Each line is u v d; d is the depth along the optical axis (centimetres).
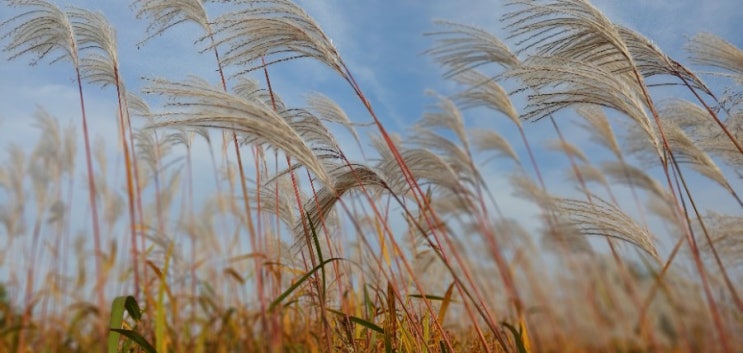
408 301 152
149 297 158
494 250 138
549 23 141
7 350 172
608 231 144
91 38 178
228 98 121
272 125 124
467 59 150
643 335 126
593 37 142
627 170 150
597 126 170
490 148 177
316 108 172
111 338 127
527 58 141
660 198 144
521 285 149
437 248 142
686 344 124
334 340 161
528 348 137
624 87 134
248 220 143
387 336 140
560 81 140
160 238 182
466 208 147
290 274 173
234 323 148
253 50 139
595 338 132
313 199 148
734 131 146
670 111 158
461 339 179
